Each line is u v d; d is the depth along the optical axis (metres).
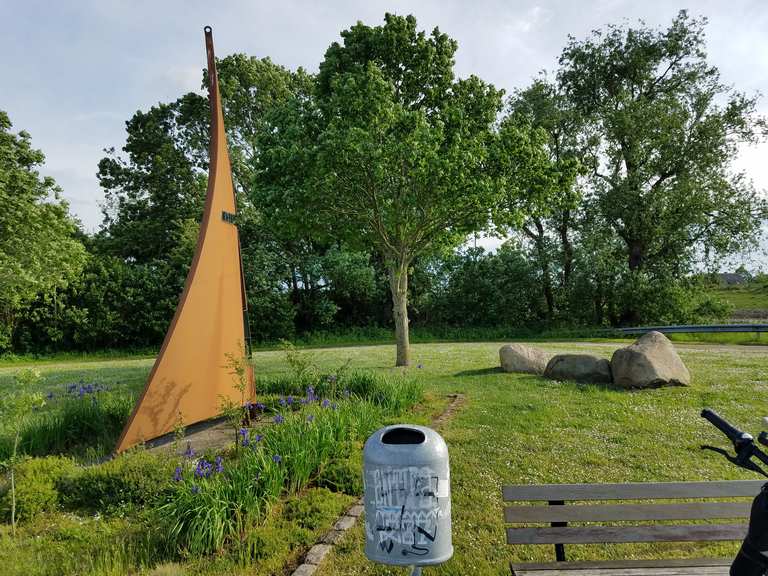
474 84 18.81
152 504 5.90
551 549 4.95
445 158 15.81
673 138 31.97
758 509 2.33
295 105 17.78
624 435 8.42
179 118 38.44
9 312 31.98
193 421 9.16
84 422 8.94
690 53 33.12
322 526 5.36
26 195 26.67
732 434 2.47
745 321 33.03
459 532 5.30
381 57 18.17
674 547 4.95
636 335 27.92
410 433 3.26
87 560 4.81
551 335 32.25
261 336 35.81
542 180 17.34
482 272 39.09
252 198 17.67
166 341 8.64
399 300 18.48
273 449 6.50
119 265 35.19
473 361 18.41
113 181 39.78
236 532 5.12
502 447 7.86
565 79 35.56
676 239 33.03
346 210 17.81
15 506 5.86
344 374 11.87
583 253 35.12
